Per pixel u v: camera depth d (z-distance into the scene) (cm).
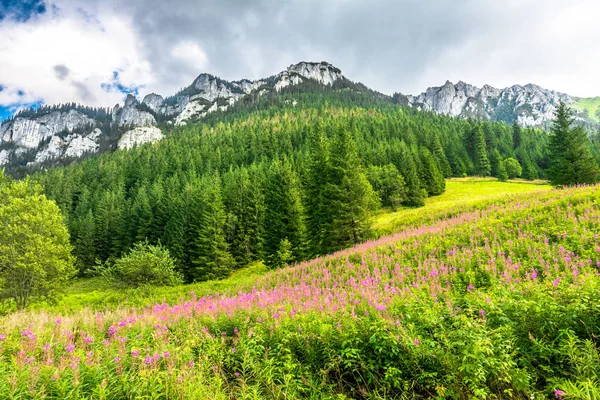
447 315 575
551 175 5369
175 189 7881
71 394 418
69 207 8088
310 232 3553
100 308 1669
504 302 575
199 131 19088
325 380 513
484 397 378
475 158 10438
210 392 454
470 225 1617
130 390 442
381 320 556
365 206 3075
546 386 420
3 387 415
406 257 1466
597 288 528
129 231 6359
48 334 685
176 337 673
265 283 1736
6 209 2817
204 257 4222
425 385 467
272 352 581
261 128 15075
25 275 2628
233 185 6419
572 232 1130
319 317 671
